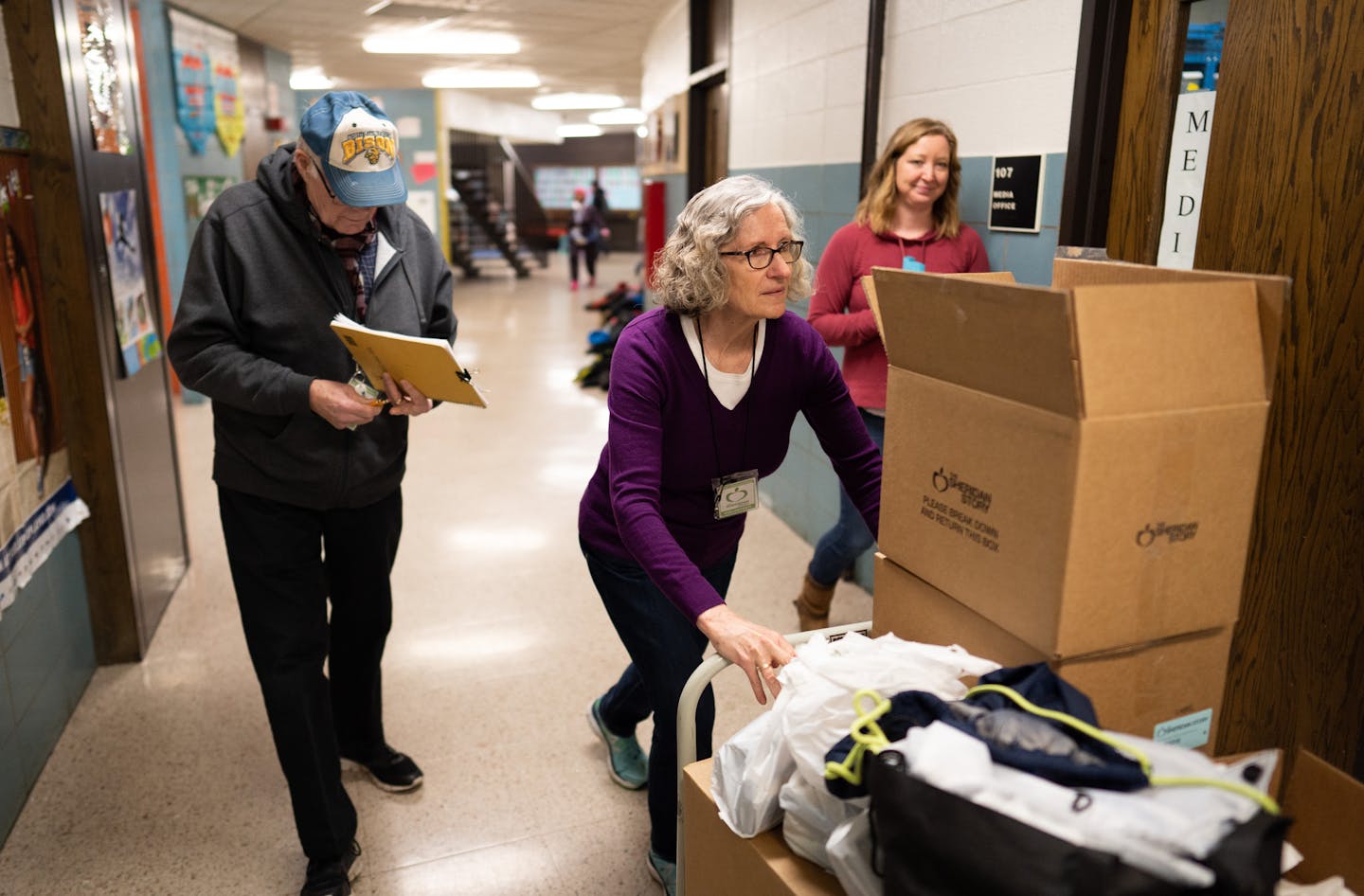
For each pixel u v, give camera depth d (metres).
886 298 1.12
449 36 7.93
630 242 24.08
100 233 2.64
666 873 1.79
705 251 1.38
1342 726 1.70
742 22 4.43
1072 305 0.85
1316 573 1.69
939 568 1.11
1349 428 1.59
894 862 0.83
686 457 1.54
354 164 1.60
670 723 1.63
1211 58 2.03
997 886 0.76
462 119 15.38
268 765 2.33
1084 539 0.90
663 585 1.31
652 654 1.63
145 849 2.03
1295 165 1.60
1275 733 1.81
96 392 2.63
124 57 2.98
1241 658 1.84
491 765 2.33
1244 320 0.92
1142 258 2.13
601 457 1.69
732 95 4.62
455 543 3.81
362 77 11.30
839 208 3.43
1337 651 1.68
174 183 6.27
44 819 2.12
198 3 6.32
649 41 7.62
